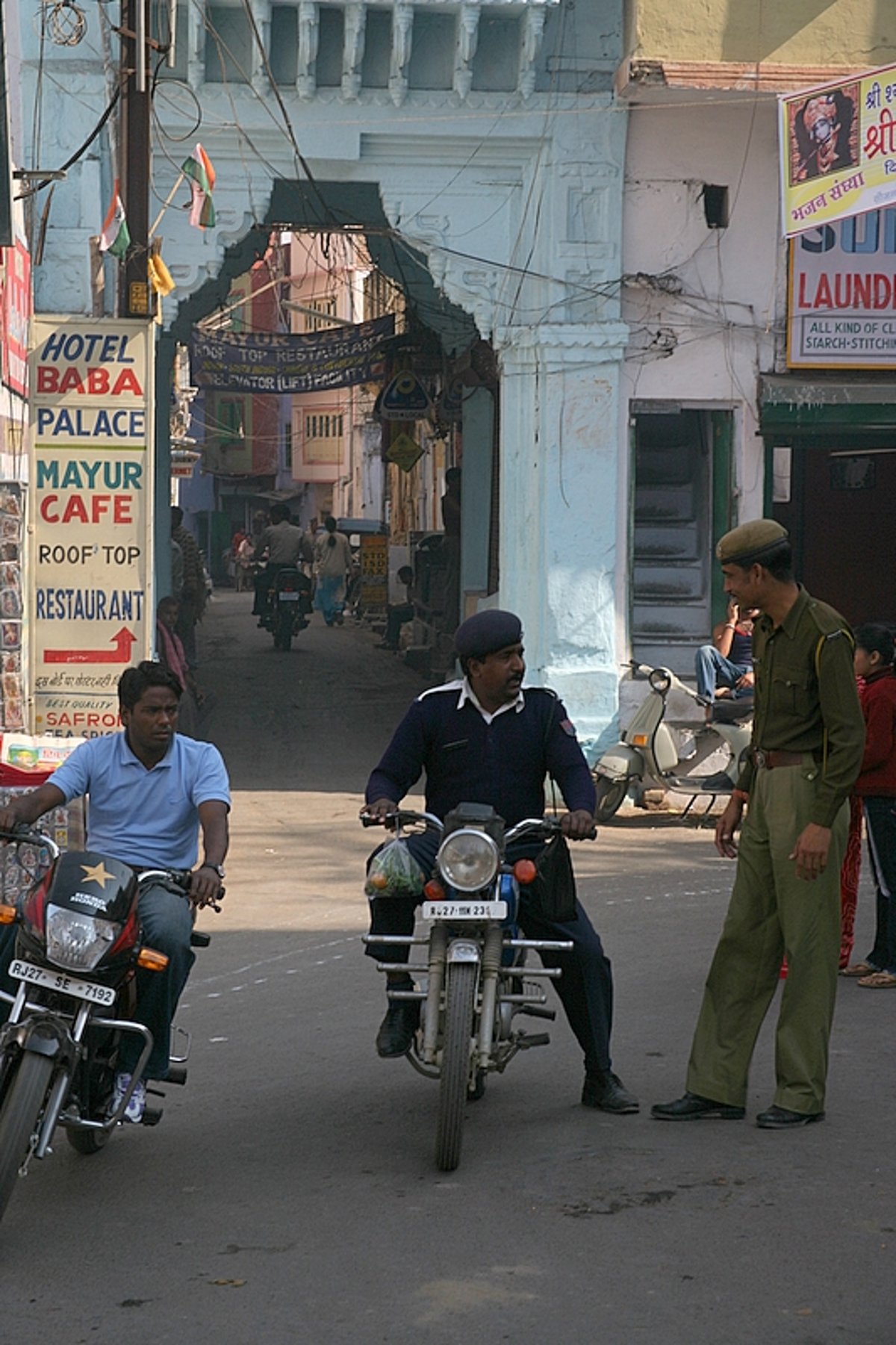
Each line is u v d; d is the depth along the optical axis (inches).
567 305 592.4
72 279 558.6
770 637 252.8
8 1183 193.3
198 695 817.5
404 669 1029.8
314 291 2182.6
